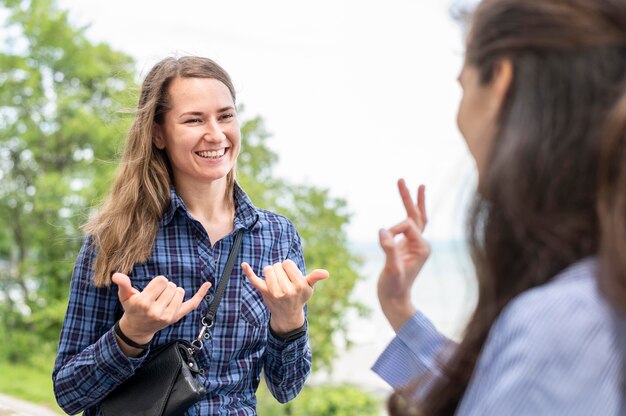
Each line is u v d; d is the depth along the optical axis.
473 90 0.89
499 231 0.85
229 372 1.96
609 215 0.77
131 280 1.96
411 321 1.18
